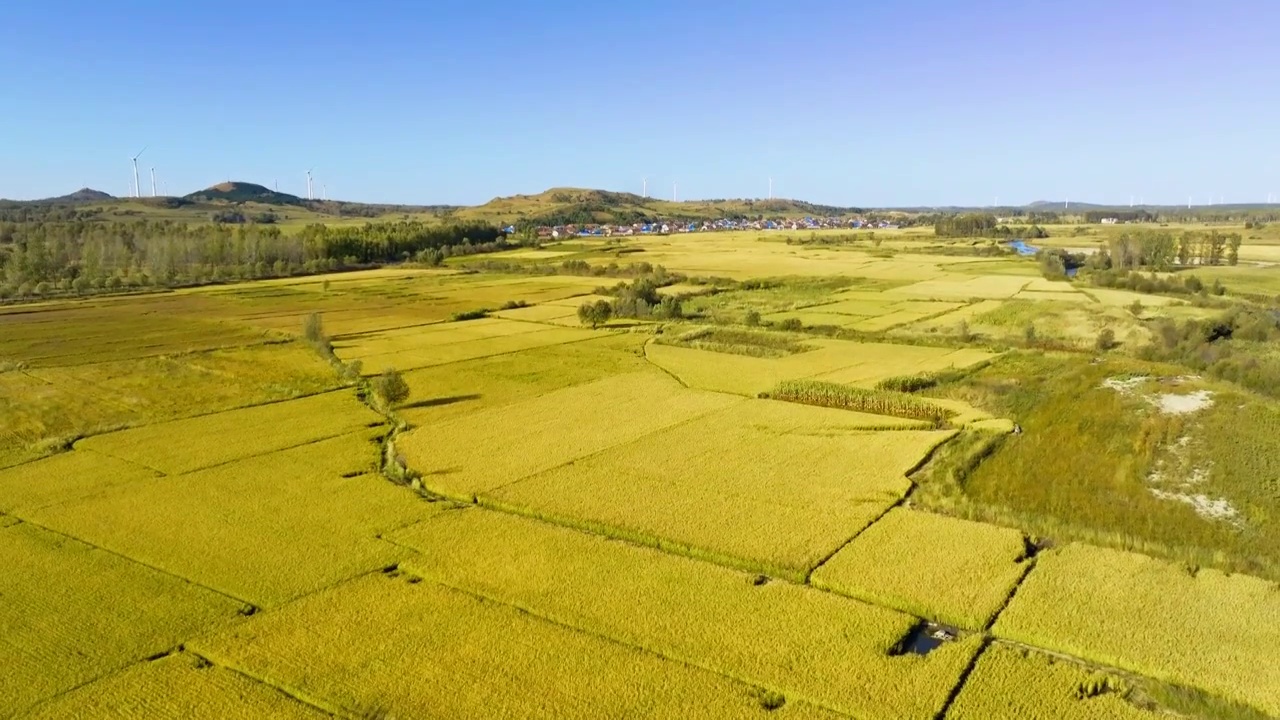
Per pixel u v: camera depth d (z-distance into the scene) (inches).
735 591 1302.9
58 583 1349.7
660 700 1016.2
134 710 1011.3
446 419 2394.2
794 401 2576.3
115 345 3631.9
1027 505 1710.1
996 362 3161.9
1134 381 2822.3
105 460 2017.7
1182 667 1073.5
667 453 2033.7
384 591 1310.3
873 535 1514.5
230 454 2059.5
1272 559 1433.3
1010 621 1192.8
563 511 1643.7
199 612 1248.2
